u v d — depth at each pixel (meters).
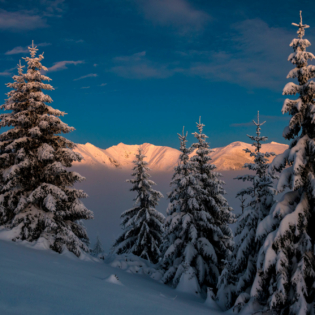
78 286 6.53
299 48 10.89
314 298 9.66
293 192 11.27
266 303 10.83
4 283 4.81
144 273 19.41
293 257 10.28
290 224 9.84
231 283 14.18
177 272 17.41
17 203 15.68
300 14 11.05
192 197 19.30
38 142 16.41
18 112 16.66
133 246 25.31
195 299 14.73
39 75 16.84
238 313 11.07
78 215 17.45
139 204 26.78
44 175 16.06
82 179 17.38
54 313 3.91
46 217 15.04
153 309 6.00
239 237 13.30
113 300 5.79
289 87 10.57
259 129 14.45
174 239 20.58
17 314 3.53
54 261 11.48
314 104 10.27
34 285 5.22
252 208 13.39
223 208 21.05
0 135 16.02
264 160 14.04
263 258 10.45
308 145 10.33
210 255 18.33
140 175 26.80
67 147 17.88
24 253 11.05
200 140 21.88
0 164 16.08
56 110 17.22
